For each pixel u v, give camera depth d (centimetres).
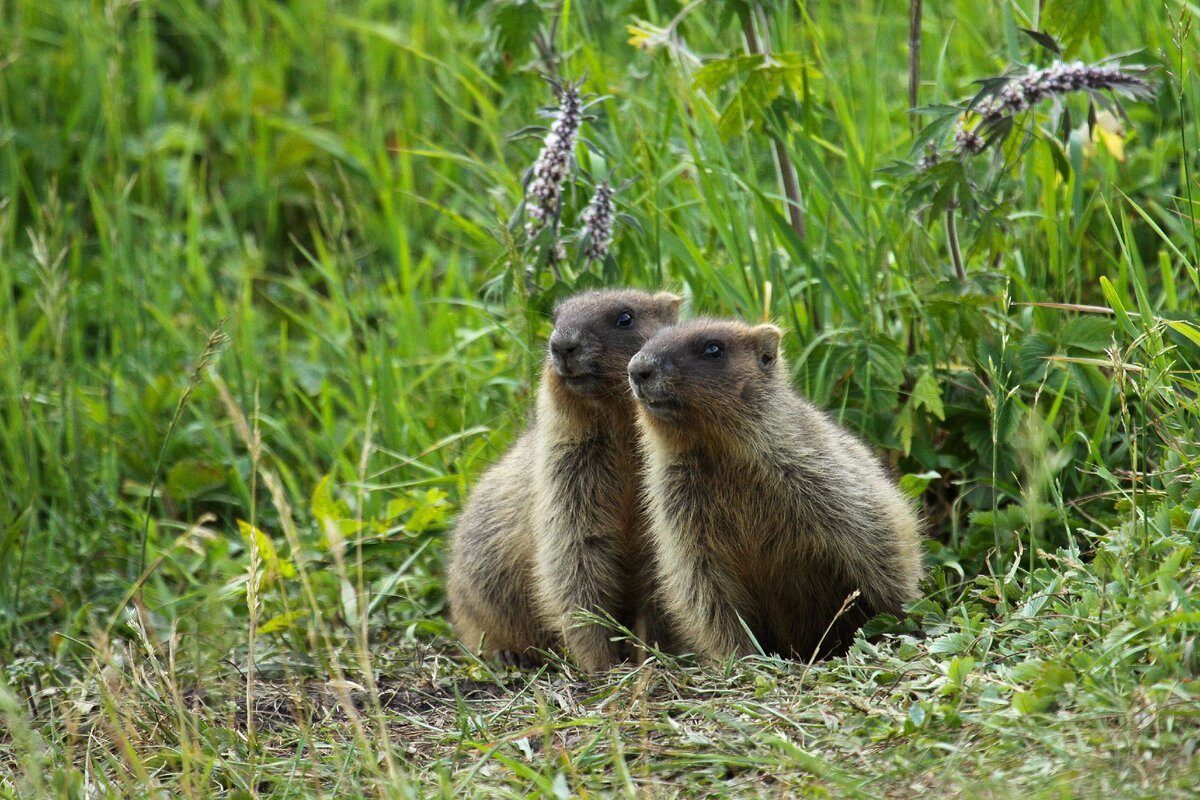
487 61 1301
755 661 906
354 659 1026
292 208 1703
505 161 1480
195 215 1552
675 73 1235
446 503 1173
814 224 1193
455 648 1100
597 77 1255
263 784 803
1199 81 1150
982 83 1016
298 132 1675
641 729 788
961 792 657
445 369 1379
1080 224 1112
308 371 1446
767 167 1410
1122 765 655
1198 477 868
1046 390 1045
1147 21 1270
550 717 841
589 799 706
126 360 1438
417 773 780
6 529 1204
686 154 1284
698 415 942
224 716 917
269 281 1655
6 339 1385
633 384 947
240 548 1238
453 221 1455
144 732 860
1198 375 968
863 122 1361
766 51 1146
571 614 1029
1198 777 629
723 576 978
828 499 945
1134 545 820
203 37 1881
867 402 1084
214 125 1748
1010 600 891
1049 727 697
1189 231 1108
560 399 1034
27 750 790
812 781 701
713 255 1219
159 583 1161
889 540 950
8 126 1636
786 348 1145
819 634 996
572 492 1036
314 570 1144
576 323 1018
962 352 1098
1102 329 1038
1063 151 1096
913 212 1089
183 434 1368
